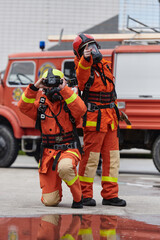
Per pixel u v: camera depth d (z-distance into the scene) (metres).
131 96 13.13
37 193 8.41
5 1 23.50
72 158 6.71
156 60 13.15
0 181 10.34
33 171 13.16
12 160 14.34
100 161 13.88
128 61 13.25
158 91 13.08
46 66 14.33
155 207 7.07
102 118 7.12
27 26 23.48
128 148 13.84
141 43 13.99
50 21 23.48
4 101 14.58
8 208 6.61
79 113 6.74
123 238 4.86
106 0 23.23
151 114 12.99
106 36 14.51
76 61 7.11
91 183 7.18
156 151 13.02
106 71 7.20
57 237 4.81
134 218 5.98
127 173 13.55
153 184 10.50
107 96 7.18
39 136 14.17
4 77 14.68
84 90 7.09
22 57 14.55
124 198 8.07
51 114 6.83
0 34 23.55
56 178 6.89
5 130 14.38
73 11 23.44
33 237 4.80
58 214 6.12
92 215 6.12
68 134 6.87
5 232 5.00
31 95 6.78
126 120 7.57
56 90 6.71
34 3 23.45
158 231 5.23
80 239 4.76
